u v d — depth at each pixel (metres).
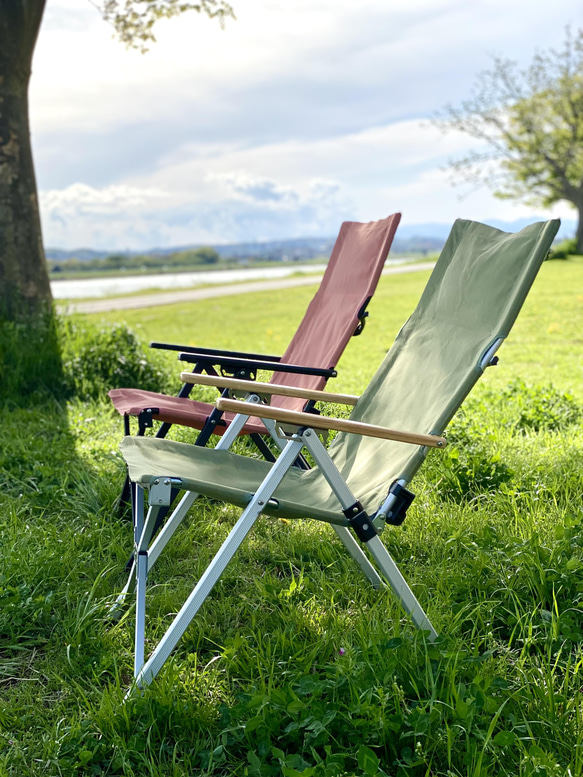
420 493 3.15
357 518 1.90
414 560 2.54
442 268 2.57
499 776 1.45
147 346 6.11
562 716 1.61
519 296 2.09
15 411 5.03
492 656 1.91
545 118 38.97
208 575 1.82
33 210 6.52
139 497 2.47
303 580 2.36
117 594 2.30
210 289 33.84
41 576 2.41
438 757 1.54
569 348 10.28
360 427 1.88
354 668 1.74
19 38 6.19
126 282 50.50
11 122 6.31
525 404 4.96
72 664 1.94
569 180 40.25
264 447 2.97
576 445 3.91
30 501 3.18
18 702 1.80
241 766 1.54
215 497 1.82
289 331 14.31
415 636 1.85
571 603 2.13
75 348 5.78
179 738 1.63
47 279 6.68
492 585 2.27
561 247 37.12
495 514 2.89
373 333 13.45
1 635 2.14
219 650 2.03
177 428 4.10
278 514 1.87
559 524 2.61
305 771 1.39
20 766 1.56
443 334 2.36
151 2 7.58
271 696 1.65
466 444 3.89
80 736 1.62
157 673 1.76
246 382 2.19
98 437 4.30
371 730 1.56
